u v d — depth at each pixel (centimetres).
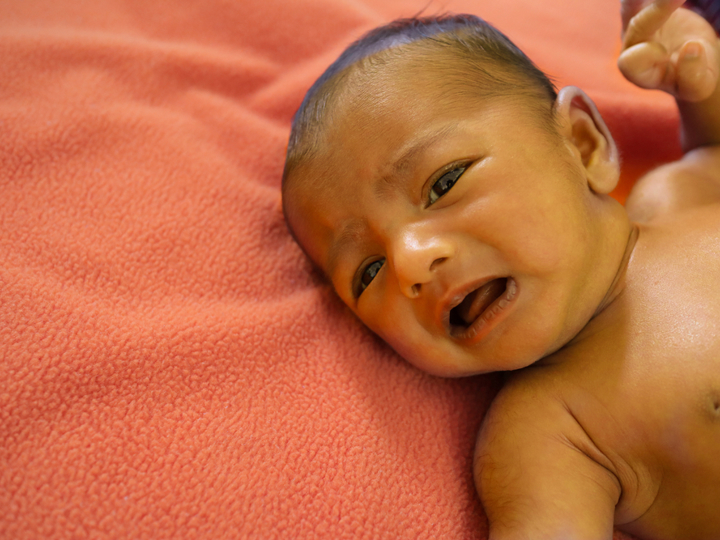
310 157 73
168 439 65
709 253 72
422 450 72
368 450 70
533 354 69
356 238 72
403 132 67
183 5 115
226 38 115
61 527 58
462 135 67
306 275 87
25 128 87
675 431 65
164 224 83
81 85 95
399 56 72
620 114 106
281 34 115
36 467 60
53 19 109
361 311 76
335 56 112
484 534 67
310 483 66
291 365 75
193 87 105
